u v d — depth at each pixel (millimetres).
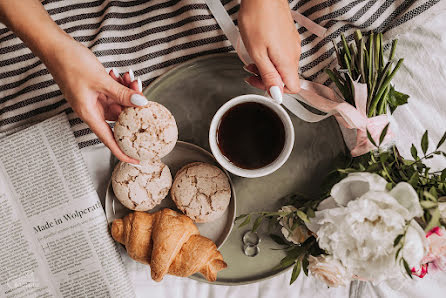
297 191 816
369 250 516
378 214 501
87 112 692
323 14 820
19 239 849
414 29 853
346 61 726
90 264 848
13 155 830
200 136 824
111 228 805
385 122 680
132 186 771
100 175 854
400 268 513
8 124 854
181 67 788
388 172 628
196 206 772
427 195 513
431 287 873
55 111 855
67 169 830
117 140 695
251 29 678
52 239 846
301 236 659
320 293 902
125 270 853
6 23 688
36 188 837
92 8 877
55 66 684
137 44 848
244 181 820
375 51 725
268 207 824
